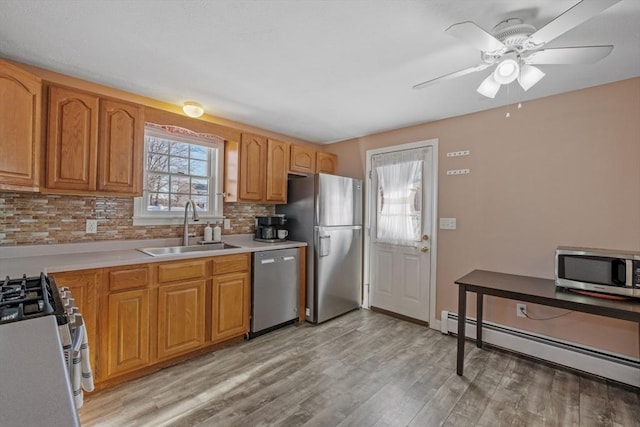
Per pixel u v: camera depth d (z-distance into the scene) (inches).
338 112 117.3
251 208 139.5
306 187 134.0
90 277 77.0
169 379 85.6
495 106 109.3
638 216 84.8
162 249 104.9
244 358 98.3
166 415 70.7
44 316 40.8
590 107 92.0
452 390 82.0
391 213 140.6
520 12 58.7
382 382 85.4
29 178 71.1
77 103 81.8
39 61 80.0
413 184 133.0
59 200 89.1
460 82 90.3
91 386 49.0
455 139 120.5
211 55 76.5
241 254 109.7
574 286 81.7
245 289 110.8
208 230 118.9
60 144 79.1
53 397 22.2
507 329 105.2
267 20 62.3
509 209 107.0
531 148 102.7
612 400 78.3
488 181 112.0
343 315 140.9
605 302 72.3
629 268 74.0
